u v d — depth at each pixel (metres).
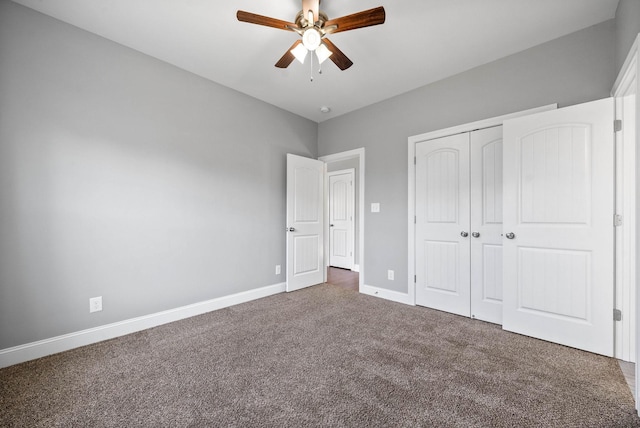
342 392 1.58
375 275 3.54
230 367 1.84
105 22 2.12
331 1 1.92
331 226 5.78
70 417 1.38
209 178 2.98
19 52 1.92
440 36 2.29
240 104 3.27
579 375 1.74
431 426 1.31
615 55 2.04
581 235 2.08
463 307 2.81
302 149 4.04
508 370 1.80
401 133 3.31
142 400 1.51
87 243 2.20
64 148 2.09
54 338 2.05
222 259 3.09
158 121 2.60
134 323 2.43
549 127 2.21
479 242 2.71
